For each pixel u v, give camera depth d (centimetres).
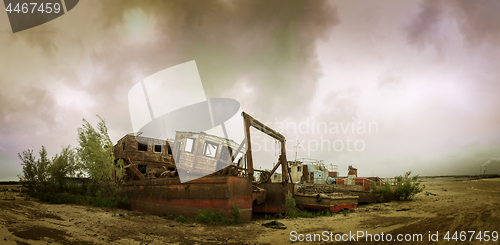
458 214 1442
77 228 913
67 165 2228
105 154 1889
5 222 811
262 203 1822
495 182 6794
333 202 1834
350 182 3800
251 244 854
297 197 2009
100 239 803
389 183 3009
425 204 2184
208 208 1320
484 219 1236
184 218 1320
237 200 1317
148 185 1694
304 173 4091
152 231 998
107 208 1580
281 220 1437
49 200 1833
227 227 1148
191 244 841
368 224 1234
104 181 1888
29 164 2136
